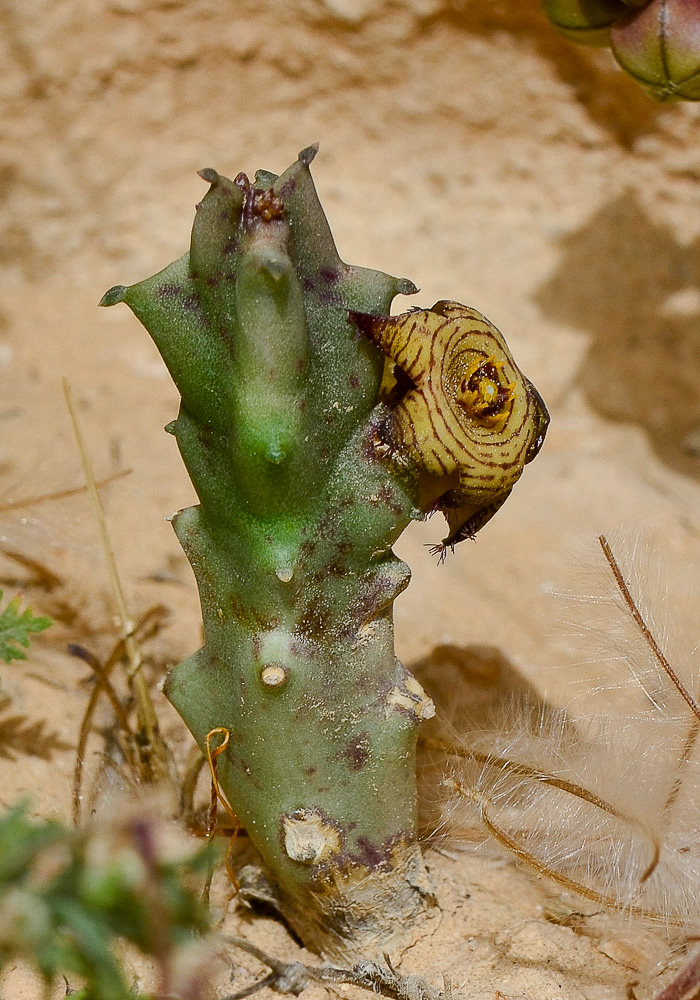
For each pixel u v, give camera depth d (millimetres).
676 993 229
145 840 199
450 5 357
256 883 240
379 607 226
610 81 361
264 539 222
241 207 218
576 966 237
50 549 280
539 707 263
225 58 372
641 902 236
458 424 222
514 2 353
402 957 236
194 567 228
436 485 225
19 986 234
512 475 225
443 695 270
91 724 260
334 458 223
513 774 240
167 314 222
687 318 374
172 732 260
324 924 236
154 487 299
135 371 360
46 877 199
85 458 259
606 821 238
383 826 231
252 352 217
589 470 344
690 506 334
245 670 225
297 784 227
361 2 359
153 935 198
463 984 234
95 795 250
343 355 221
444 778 239
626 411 371
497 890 244
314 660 225
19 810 202
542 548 305
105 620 274
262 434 218
